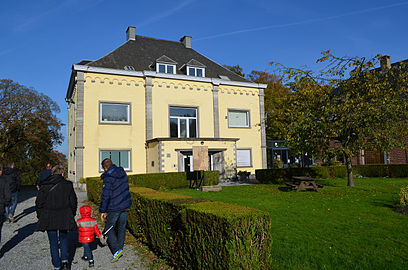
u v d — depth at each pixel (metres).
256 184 16.03
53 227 4.44
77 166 17.45
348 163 13.39
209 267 3.51
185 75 20.83
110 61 19.83
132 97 19.30
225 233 3.26
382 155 23.00
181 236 4.22
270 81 30.23
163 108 20.05
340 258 4.50
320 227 6.25
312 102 12.88
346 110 11.78
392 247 4.89
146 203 5.46
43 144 26.81
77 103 17.73
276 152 29.59
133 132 19.16
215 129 21.59
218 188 13.48
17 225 8.02
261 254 3.44
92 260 4.76
